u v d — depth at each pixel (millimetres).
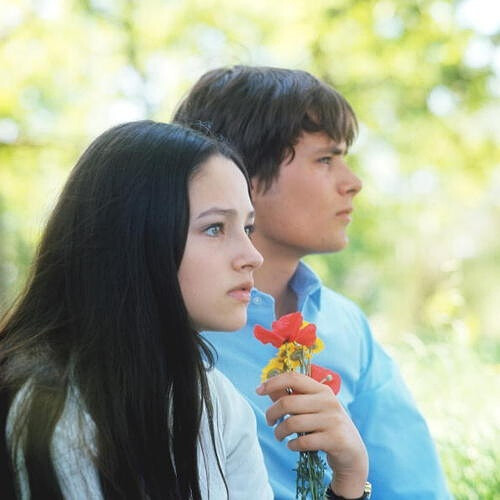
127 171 2938
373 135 19656
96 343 2855
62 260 2967
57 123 20031
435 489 4332
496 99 19047
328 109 4133
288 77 4246
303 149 4109
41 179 20250
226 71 4406
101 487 2758
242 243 2963
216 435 3164
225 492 3113
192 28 19312
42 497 2691
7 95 19359
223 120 4230
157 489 2838
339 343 4355
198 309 2932
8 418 2770
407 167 20125
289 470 3934
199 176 2932
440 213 21984
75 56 19578
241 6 18875
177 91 18453
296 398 3164
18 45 19375
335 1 18188
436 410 6184
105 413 2797
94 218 2932
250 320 4074
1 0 19156
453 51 18625
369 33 18422
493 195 28781
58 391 2771
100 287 2889
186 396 2910
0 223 18828
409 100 19234
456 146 19734
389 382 4547
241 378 3986
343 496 3297
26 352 2873
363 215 21297
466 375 6973
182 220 2885
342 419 3197
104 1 19578
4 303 3340
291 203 4102
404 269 26031
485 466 5156
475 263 31188
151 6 19531
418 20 18469
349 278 26344
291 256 4215
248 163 4125
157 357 2869
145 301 2867
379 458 4355
